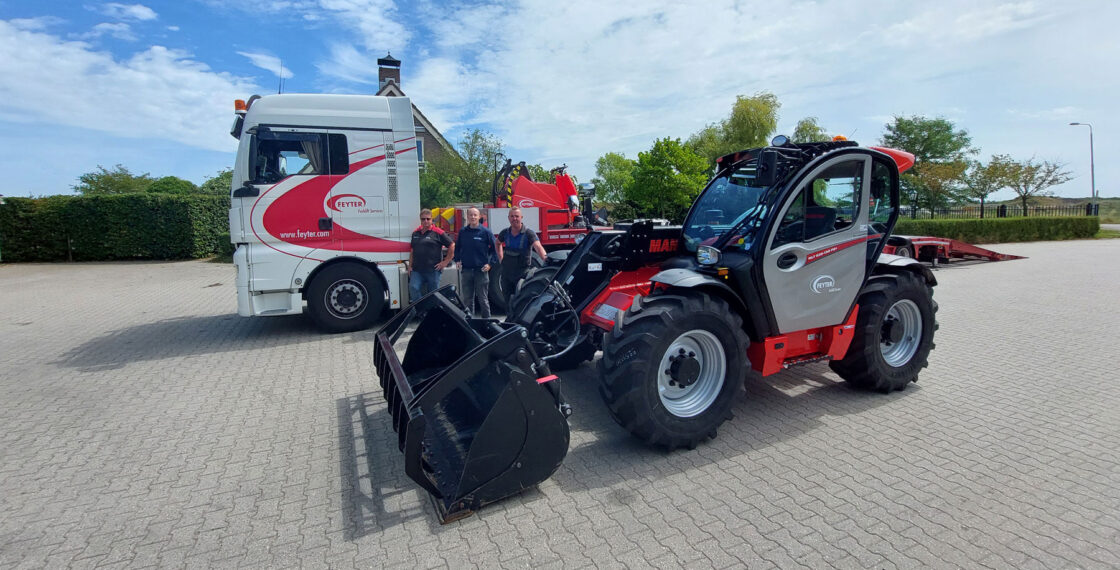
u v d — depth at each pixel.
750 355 4.22
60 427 4.34
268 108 6.75
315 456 3.83
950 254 14.40
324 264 7.12
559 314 4.62
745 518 3.00
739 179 4.52
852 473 3.47
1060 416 4.31
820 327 4.33
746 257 3.91
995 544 2.74
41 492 3.38
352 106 7.06
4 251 17.39
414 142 7.30
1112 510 3.02
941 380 5.19
